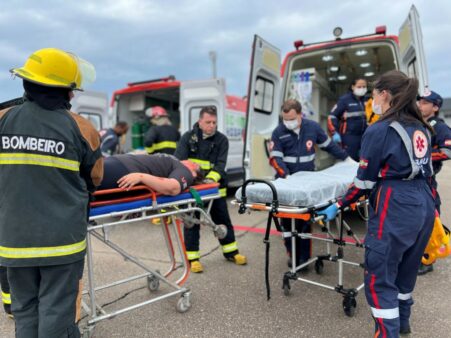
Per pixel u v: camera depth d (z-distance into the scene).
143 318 2.70
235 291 3.10
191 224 3.14
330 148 3.85
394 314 1.99
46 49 1.76
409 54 4.59
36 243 1.66
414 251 2.08
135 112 7.47
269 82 5.21
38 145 1.67
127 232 5.03
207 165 3.67
